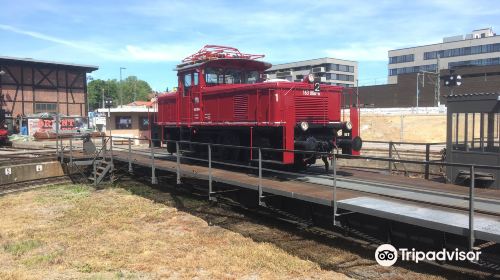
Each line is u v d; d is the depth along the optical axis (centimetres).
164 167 1360
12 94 4447
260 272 747
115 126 3744
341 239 893
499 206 763
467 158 1195
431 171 1448
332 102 1199
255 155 1204
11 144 3350
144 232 1020
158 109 1677
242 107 1202
